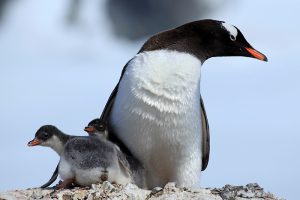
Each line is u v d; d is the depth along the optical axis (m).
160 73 14.23
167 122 14.24
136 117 14.25
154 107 14.17
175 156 14.55
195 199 13.43
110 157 13.41
